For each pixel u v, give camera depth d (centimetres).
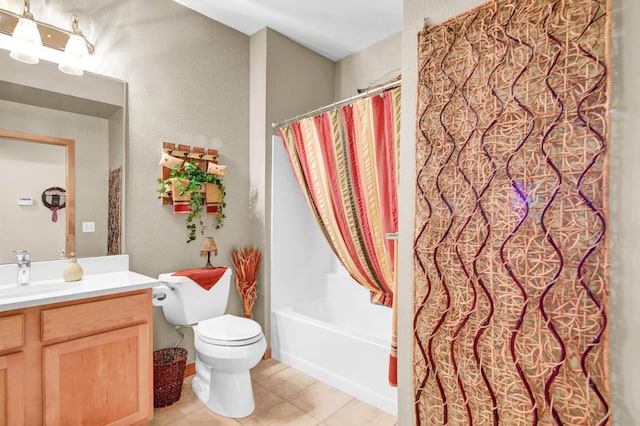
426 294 127
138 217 215
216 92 254
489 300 111
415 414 131
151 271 221
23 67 175
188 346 240
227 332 192
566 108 96
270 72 267
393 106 197
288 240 282
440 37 125
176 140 232
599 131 91
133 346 164
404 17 139
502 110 109
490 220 112
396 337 153
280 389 219
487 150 112
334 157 232
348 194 228
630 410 88
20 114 175
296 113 288
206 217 248
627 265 88
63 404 143
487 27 113
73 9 191
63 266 186
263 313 267
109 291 156
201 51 246
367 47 298
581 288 93
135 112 214
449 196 122
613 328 91
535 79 102
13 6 172
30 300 133
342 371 217
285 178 279
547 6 99
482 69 114
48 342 141
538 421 101
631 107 88
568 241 96
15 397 132
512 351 106
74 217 191
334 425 183
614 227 90
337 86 323
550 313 99
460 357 119
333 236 246
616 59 90
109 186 203
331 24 262
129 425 162
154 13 223
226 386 194
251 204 275
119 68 207
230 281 246
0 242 169
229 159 262
